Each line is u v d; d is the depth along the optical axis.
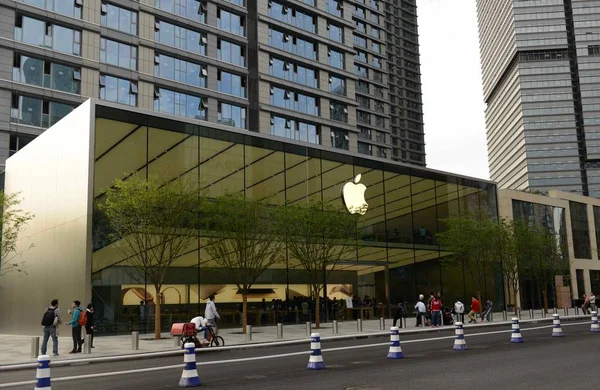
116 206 24.16
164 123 31.27
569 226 66.19
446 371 13.29
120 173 28.92
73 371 15.45
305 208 31.70
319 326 32.03
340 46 67.19
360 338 25.23
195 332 20.55
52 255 30.11
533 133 163.38
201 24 54.38
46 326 19.20
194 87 53.03
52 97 44.81
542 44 167.50
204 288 31.92
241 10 58.00
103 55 48.22
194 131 32.56
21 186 35.12
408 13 156.25
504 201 57.66
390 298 41.03
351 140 66.69
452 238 40.53
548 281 57.22
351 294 39.38
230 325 32.84
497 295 49.12
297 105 61.56
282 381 12.16
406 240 42.81
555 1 169.88
